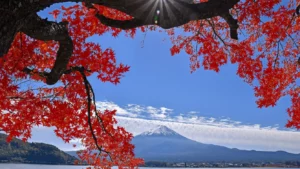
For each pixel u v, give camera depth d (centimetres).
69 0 398
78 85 716
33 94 699
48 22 462
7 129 716
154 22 436
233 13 862
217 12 431
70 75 703
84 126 792
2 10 339
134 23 455
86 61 697
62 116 725
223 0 428
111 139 842
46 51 685
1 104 659
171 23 431
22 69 619
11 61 638
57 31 467
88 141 841
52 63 698
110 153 853
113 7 424
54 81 569
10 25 347
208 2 428
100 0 413
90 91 715
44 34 458
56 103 716
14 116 707
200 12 427
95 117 804
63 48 499
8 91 641
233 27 511
